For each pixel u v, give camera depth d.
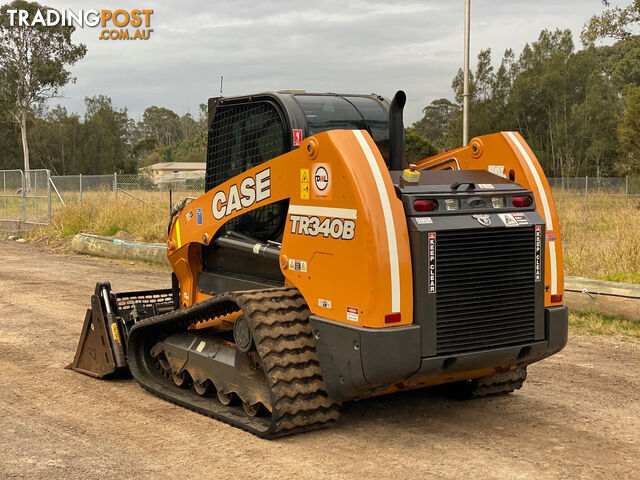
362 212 4.34
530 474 4.31
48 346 7.80
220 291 5.91
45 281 12.66
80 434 5.05
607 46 79.06
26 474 4.32
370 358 4.32
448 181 4.87
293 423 4.74
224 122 5.96
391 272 4.34
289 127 5.23
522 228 4.79
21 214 24.61
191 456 4.59
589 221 18.66
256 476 4.26
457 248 4.54
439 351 4.50
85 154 76.06
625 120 41.75
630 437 5.00
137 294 6.85
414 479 4.21
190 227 6.06
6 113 62.47
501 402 5.78
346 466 4.41
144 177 22.48
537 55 61.28
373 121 5.55
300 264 4.82
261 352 4.66
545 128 59.31
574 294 9.04
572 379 6.50
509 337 4.77
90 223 19.91
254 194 5.30
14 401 5.86
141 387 6.23
